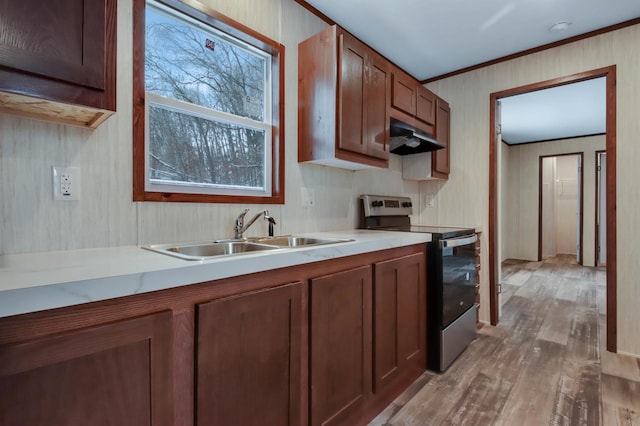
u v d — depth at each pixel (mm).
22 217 1117
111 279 778
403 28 2463
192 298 948
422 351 2117
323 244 1493
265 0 1896
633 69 2320
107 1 1004
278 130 1977
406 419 1649
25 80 854
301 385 1289
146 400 834
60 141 1190
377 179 2873
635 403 1767
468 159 3184
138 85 1379
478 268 3059
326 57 1917
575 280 4871
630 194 2324
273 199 1945
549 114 4629
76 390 727
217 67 1795
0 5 813
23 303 660
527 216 6688
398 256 1903
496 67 2996
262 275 1146
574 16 2301
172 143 1591
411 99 2619
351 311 1523
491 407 1743
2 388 639
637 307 2314
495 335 2777
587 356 2354
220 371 1002
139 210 1384
